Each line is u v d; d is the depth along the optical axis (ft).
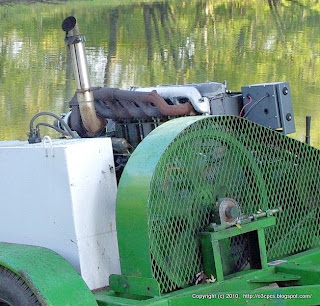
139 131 14.43
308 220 14.03
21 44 35.73
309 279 12.49
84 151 12.05
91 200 12.09
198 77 32.17
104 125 14.53
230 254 12.52
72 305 10.85
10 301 11.50
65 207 11.95
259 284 12.39
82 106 14.20
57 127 15.47
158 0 44.80
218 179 12.41
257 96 14.89
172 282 11.69
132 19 40.22
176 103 14.56
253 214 12.64
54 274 11.25
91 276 12.01
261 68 33.53
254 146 12.97
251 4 44.75
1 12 41.55
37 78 31.63
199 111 14.34
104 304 11.28
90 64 32.27
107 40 36.19
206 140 12.23
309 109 28.53
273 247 13.37
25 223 12.66
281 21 41.88
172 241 11.68
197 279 12.00
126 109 14.17
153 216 11.35
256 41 37.73
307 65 34.37
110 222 12.32
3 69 32.68
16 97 29.78
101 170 12.25
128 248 11.53
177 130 11.83
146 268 11.38
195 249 12.01
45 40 36.70
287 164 13.56
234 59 34.88
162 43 36.42
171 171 11.67
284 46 37.09
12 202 12.84
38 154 12.25
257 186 13.01
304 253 13.80
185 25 39.93
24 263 11.42
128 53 34.60
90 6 43.96
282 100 14.73
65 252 12.06
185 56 34.81
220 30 39.58
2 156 12.89
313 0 44.09
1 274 11.67
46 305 10.73
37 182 12.35
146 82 30.60
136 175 11.50
